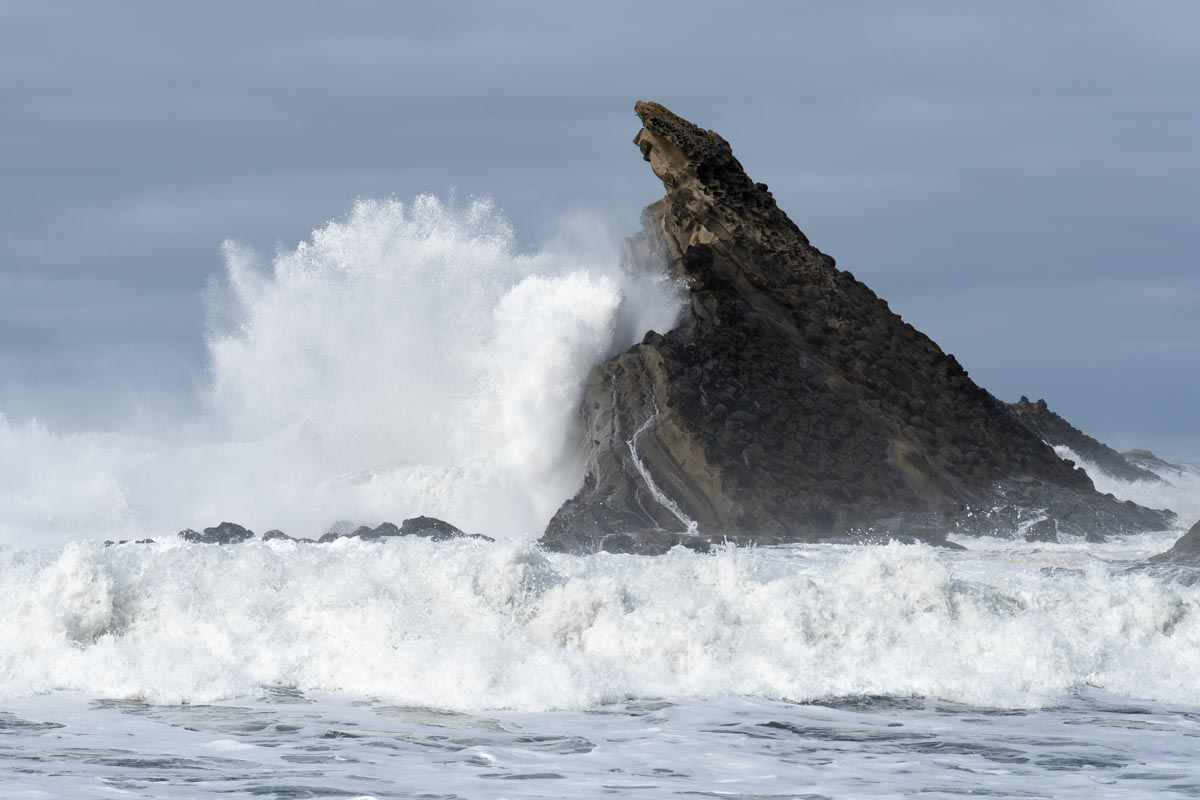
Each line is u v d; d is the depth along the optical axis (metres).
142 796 29.69
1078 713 42.88
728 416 141.88
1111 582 56.22
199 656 45.72
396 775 32.44
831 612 49.56
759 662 46.16
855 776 33.50
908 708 42.94
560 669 44.19
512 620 48.25
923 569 52.81
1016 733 39.47
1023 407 191.75
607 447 140.62
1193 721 41.75
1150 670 48.59
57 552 58.69
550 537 127.38
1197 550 95.75
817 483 136.88
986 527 134.12
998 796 31.61
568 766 33.91
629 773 33.25
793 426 143.62
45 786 30.52
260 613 48.44
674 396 141.62
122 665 44.78
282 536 122.12
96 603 48.12
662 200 173.62
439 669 43.94
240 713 40.12
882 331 164.38
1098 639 50.56
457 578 49.47
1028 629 49.75
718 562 53.84
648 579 53.59
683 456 137.00
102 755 34.22
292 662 45.59
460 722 39.38
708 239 166.12
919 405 154.12
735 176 174.12
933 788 32.34
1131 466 184.25
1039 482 150.38
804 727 39.62
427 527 124.69
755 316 157.00
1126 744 38.06
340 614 47.88
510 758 34.72
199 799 29.53
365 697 42.72
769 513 131.25
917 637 49.12
